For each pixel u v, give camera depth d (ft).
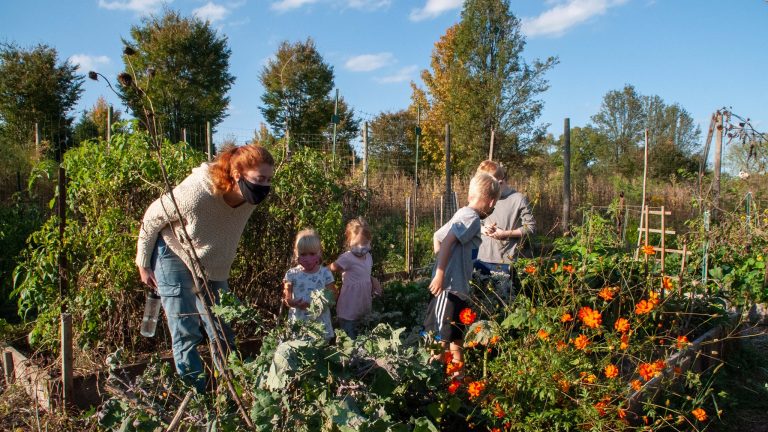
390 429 7.32
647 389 10.26
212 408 8.36
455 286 11.00
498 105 78.74
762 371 14.53
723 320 14.44
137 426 7.70
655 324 12.96
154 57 74.13
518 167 81.46
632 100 133.08
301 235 13.28
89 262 12.89
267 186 9.51
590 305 12.50
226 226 10.17
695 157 110.42
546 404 9.02
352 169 35.65
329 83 75.31
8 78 65.67
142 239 10.00
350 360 8.37
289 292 13.23
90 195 12.92
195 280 7.66
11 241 19.13
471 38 79.61
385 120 94.12
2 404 10.66
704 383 12.23
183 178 13.44
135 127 13.38
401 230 28.86
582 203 47.93
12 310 18.47
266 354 7.80
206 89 76.18
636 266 14.64
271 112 73.61
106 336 12.71
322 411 7.37
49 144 45.52
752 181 31.01
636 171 120.47
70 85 69.92
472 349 10.87
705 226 21.76
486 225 13.78
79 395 10.87
